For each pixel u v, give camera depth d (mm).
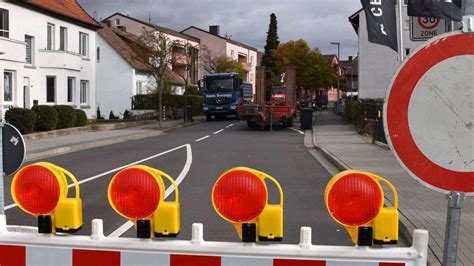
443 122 2418
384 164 14461
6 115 22734
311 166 15188
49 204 2607
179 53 48125
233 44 86750
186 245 2516
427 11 8227
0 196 3145
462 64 2398
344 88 84625
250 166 15023
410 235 6793
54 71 31359
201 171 13852
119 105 45719
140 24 64125
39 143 21047
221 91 42188
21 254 2672
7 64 26859
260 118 31172
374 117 23500
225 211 2467
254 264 2477
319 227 7668
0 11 26984
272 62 82812
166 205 2531
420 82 2439
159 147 21188
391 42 11734
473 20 2395
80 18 34844
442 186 2434
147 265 2561
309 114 31641
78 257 2623
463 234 6570
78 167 14633
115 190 2549
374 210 2408
